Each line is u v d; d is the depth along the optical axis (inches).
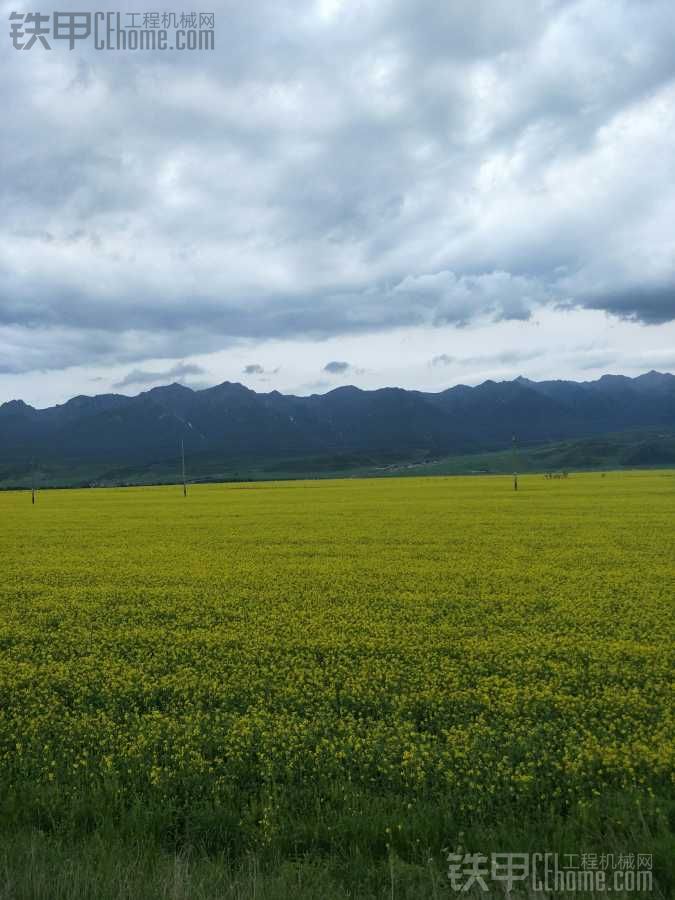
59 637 645.3
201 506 2468.0
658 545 1186.0
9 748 390.0
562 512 1855.3
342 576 927.7
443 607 735.7
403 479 4638.3
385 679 494.3
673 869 255.6
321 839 288.7
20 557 1176.2
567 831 285.4
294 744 374.0
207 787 334.6
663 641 583.2
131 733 404.5
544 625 647.1
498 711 425.4
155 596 820.6
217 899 233.3
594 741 369.1
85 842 281.0
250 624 677.3
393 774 340.8
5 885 238.8
